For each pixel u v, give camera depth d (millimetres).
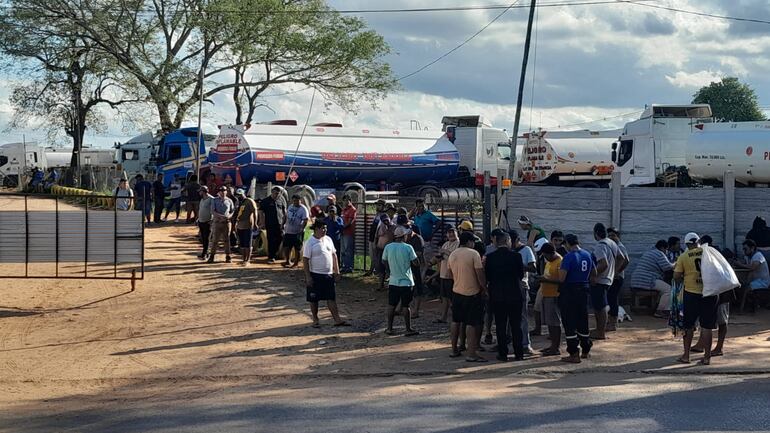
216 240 20109
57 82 45938
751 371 10289
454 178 36281
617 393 9117
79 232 15688
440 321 13625
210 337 12750
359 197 28891
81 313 14664
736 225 15586
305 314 14391
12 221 15445
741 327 13492
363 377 10250
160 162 38812
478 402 8711
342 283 17625
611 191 15266
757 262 14430
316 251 13188
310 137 32188
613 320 13047
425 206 17922
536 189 15398
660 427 7617
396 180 34469
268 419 8102
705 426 7645
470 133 37875
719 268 10594
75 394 9609
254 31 44438
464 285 10992
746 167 27078
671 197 15414
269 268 19406
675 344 12062
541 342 12453
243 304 15195
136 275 18328
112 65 42750
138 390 9773
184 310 14758
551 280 11375
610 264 12367
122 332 13188
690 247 10859
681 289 11734
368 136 33875
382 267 16484
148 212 29812
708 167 28188
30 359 11500
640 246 15406
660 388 9383
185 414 8422
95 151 59188
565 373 10352
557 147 35344
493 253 11070
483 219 15070
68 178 50156
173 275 18328
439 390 9367
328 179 32562
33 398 9422
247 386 9836
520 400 8789
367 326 13453
